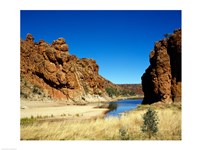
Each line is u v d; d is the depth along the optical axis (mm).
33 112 37438
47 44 73500
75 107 52688
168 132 14875
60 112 38750
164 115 18562
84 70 102188
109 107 54562
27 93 56656
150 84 44219
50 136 15211
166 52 39469
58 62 71750
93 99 91312
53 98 64375
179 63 37125
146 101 46625
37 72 67312
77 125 17297
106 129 16031
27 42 70562
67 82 71812
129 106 58031
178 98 36750
